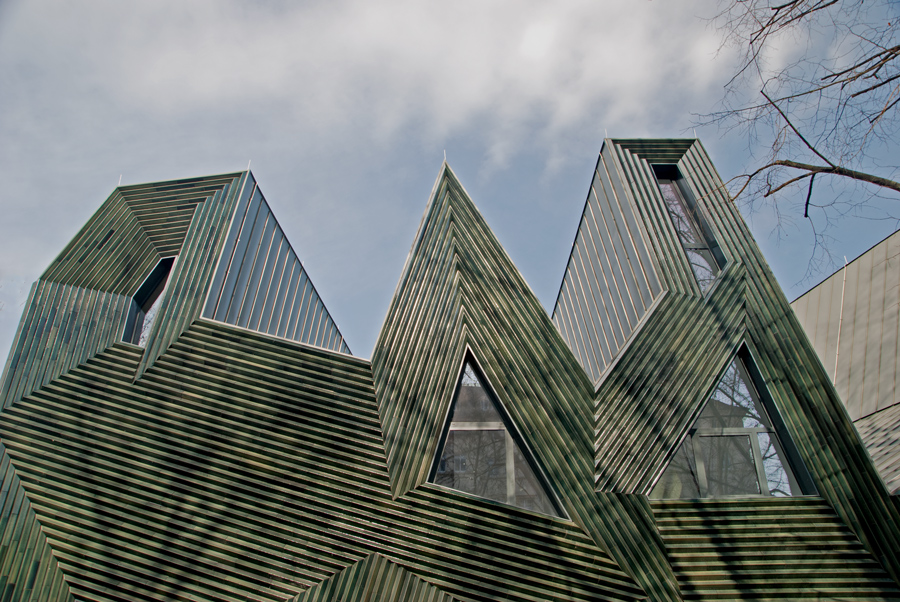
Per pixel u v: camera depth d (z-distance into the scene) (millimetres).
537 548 6453
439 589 6199
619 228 9500
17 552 6430
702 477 7031
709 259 8633
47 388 7332
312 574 6211
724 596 6352
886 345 11695
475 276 7988
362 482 6695
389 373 7312
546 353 7559
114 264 8281
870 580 6422
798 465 7117
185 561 6309
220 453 6840
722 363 7660
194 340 7512
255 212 9500
